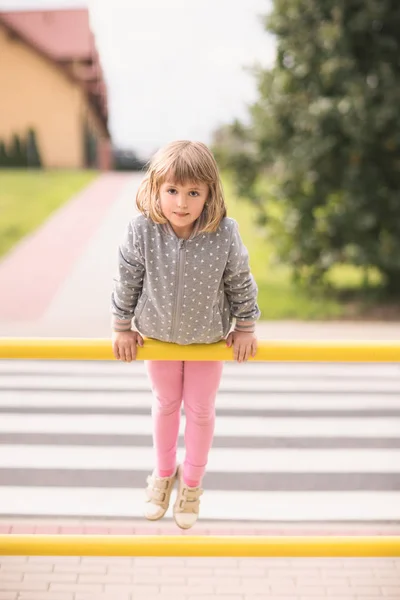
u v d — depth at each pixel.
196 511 2.77
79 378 7.14
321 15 11.23
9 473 4.55
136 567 3.24
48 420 5.67
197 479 2.75
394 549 2.54
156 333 2.45
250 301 2.38
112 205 22.05
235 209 19.98
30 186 24.78
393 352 2.29
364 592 3.08
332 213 11.70
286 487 4.40
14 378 7.13
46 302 11.55
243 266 2.36
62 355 2.26
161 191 2.22
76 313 10.75
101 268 14.42
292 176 11.77
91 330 9.56
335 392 6.70
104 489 4.31
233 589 3.08
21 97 34.28
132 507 4.04
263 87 11.86
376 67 11.17
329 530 3.82
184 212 2.20
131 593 3.04
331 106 11.04
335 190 11.88
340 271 15.21
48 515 3.93
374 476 4.61
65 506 4.05
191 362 2.58
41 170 31.23
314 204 12.04
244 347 2.30
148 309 2.40
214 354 2.32
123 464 4.72
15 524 3.80
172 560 3.31
